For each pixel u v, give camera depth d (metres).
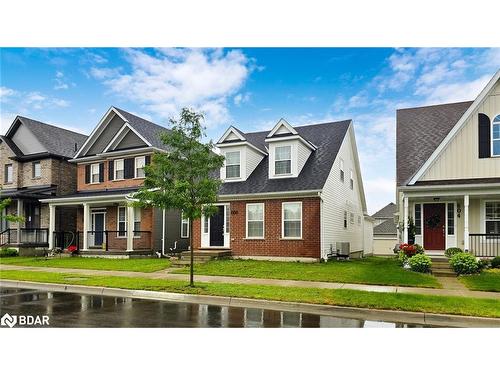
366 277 13.49
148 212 24.03
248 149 21.84
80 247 26.66
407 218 16.83
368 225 34.91
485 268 14.77
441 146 16.72
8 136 30.98
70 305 10.18
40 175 29.12
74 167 30.09
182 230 26.28
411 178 17.06
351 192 25.88
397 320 8.65
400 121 22.41
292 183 19.98
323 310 9.44
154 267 17.62
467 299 9.70
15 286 13.85
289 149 20.66
